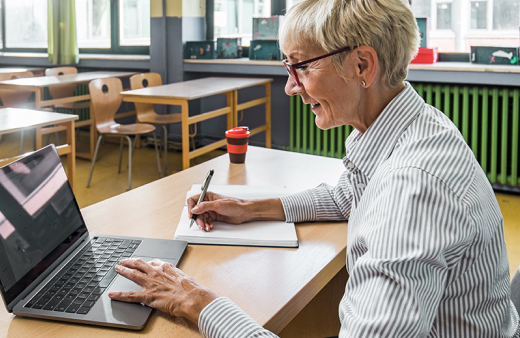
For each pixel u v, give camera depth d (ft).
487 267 2.42
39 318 2.41
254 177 4.83
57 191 3.10
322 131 14.03
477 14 12.46
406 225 2.11
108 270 2.83
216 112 12.06
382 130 2.67
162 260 2.99
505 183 11.59
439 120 2.64
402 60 2.58
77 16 18.89
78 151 16.07
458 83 11.85
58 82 13.64
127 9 17.66
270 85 14.84
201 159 15.29
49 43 18.44
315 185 4.57
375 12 2.43
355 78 2.59
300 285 2.80
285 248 3.31
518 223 9.86
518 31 12.05
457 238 2.09
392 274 2.08
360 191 2.98
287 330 4.43
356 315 2.18
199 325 2.34
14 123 8.41
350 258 2.86
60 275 2.75
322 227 3.68
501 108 11.69
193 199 3.76
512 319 2.83
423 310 2.08
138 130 12.23
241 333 2.26
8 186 2.64
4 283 2.39
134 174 13.43
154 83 14.35
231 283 2.81
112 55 18.11
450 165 2.24
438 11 12.92
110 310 2.45
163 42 15.83
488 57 11.68
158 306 2.48
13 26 20.86
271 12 15.28
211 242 3.33
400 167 2.27
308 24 2.53
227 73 15.84
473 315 2.44
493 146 11.45
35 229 2.75
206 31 16.55
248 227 3.55
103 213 3.82
